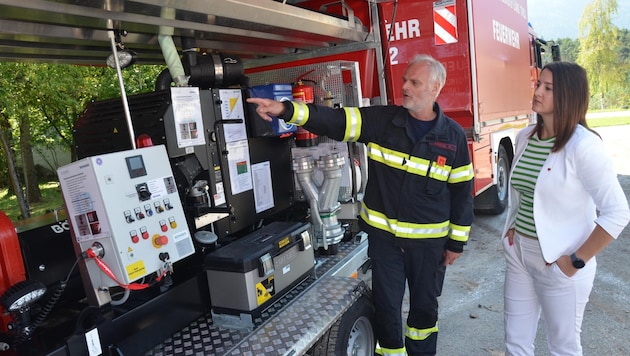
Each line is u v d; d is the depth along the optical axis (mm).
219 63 2867
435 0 4680
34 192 10320
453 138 2561
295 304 2512
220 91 2674
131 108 2436
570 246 2166
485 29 5129
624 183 8477
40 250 2174
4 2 1756
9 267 1938
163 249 2049
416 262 2648
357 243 3451
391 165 2561
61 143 10094
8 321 1932
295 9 2918
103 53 3090
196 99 2510
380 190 2627
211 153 2623
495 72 5586
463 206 2645
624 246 5281
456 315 3875
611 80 29719
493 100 5512
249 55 4277
